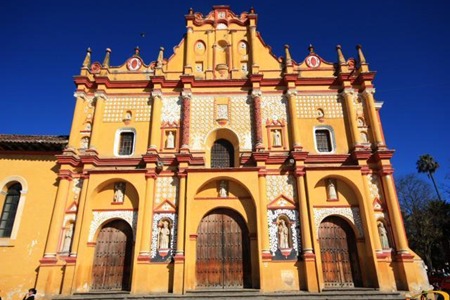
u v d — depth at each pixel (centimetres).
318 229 1844
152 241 1780
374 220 1791
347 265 1773
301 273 1705
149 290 1666
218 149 2111
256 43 2330
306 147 2031
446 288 2089
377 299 1536
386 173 1888
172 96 2180
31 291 1464
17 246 1798
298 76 2162
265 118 2102
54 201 1900
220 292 1622
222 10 2466
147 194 1845
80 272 1719
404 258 1695
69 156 1917
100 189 1902
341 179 1903
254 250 1766
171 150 2023
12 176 1964
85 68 2225
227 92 2175
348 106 2098
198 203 1864
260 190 1852
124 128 2103
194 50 2350
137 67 2286
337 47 2294
